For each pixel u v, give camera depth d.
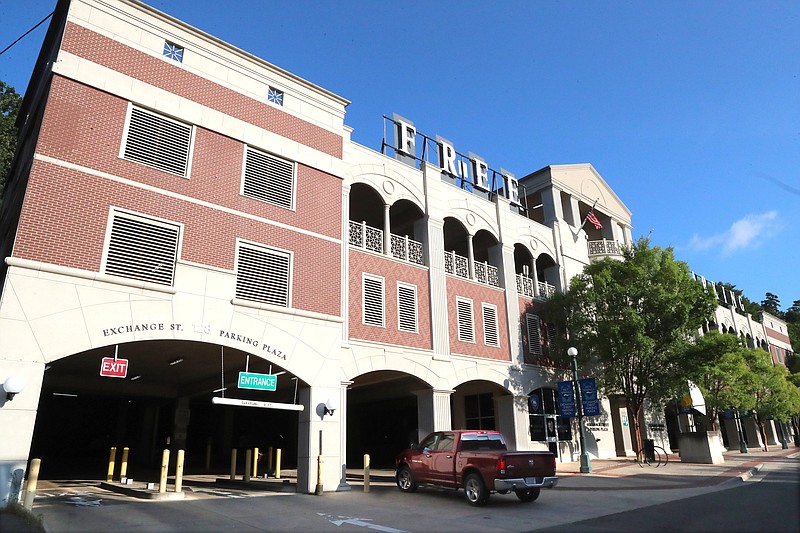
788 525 9.08
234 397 25.12
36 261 12.33
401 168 23.81
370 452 32.50
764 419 42.97
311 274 17.86
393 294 21.64
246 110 17.64
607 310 26.55
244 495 14.63
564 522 10.27
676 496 13.73
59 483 17.48
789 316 107.38
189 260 14.99
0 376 11.27
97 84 14.46
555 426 27.34
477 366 24.08
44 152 13.10
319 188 19.02
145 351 16.81
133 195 14.41
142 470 23.75
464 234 29.08
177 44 16.53
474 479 12.91
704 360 24.81
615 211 37.72
